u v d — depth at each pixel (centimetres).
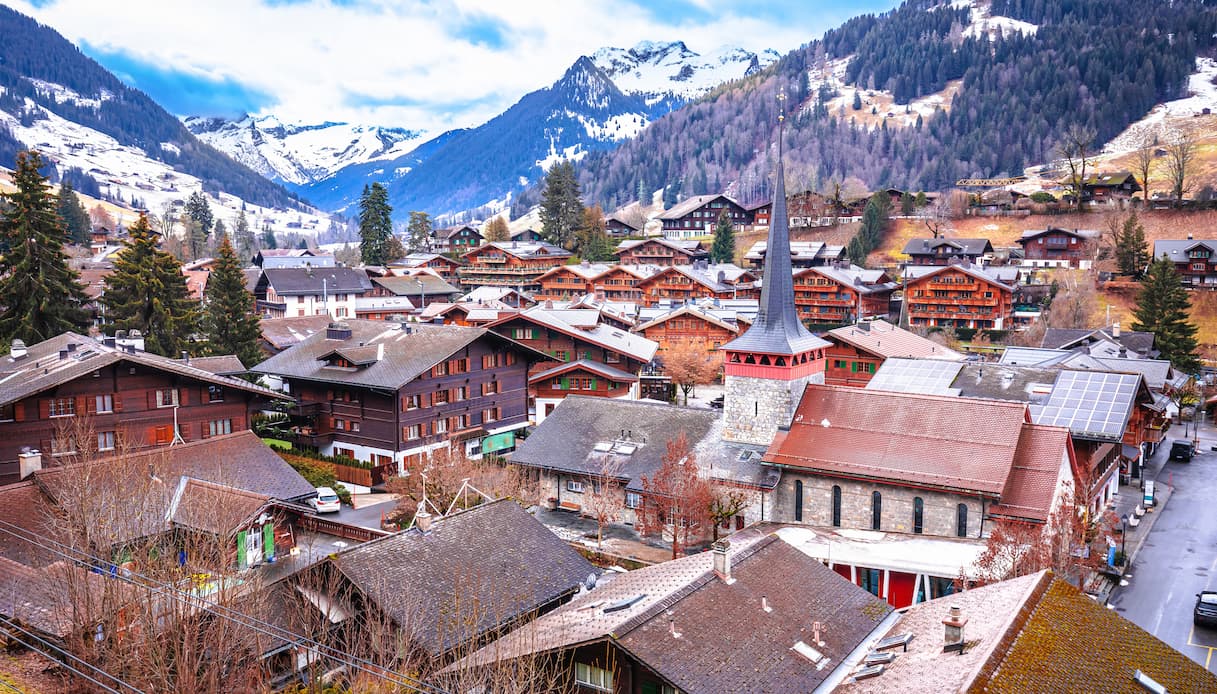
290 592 3844
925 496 5838
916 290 15338
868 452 6144
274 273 16862
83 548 3494
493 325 11219
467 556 4216
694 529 6025
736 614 3625
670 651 3278
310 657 3434
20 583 3675
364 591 3684
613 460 6844
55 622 3338
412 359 8138
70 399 6109
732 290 16738
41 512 4509
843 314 15938
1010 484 5688
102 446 6306
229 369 8806
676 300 15362
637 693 3281
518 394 9150
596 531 6512
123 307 9262
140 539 3781
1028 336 13538
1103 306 15062
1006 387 7812
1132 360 9088
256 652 3119
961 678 2797
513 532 4528
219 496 4412
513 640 3616
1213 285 15325
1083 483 5888
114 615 3047
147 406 6550
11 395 5847
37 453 5188
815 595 3981
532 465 7062
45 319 8806
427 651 3466
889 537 5784
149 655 2847
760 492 6338
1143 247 15962
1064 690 2847
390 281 17862
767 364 6581
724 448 6712
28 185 8744
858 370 10375
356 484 7712
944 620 3180
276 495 5578
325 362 8438
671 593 3612
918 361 8531
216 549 3800
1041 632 3128
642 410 7288
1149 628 5025
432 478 6400
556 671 3347
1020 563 4569
